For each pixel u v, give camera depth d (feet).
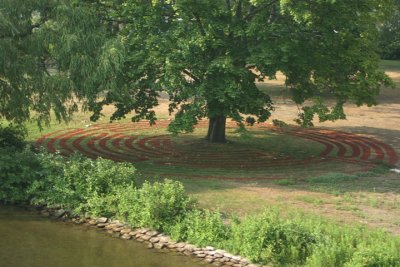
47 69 61.31
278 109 113.80
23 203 50.19
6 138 63.26
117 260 37.63
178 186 47.29
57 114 58.23
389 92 138.21
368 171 63.31
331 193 52.03
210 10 61.93
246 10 73.36
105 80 57.93
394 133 91.97
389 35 160.76
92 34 59.00
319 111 65.21
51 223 45.39
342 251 34.65
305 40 65.98
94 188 49.01
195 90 60.44
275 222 38.91
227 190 52.16
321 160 70.38
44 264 36.22
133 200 45.27
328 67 65.92
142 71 61.21
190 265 37.09
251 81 64.39
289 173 62.18
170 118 101.24
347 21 63.05
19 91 58.29
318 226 38.42
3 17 55.01
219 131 80.28
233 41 65.05
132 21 65.36
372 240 36.68
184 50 58.59
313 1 60.59
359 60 66.44
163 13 66.44
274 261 36.50
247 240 37.93
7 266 35.55
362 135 90.02
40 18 60.95
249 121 67.72
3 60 55.62
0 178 51.49
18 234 42.37
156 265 36.94
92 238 42.06
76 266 36.11
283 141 83.82
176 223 42.37
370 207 47.50
